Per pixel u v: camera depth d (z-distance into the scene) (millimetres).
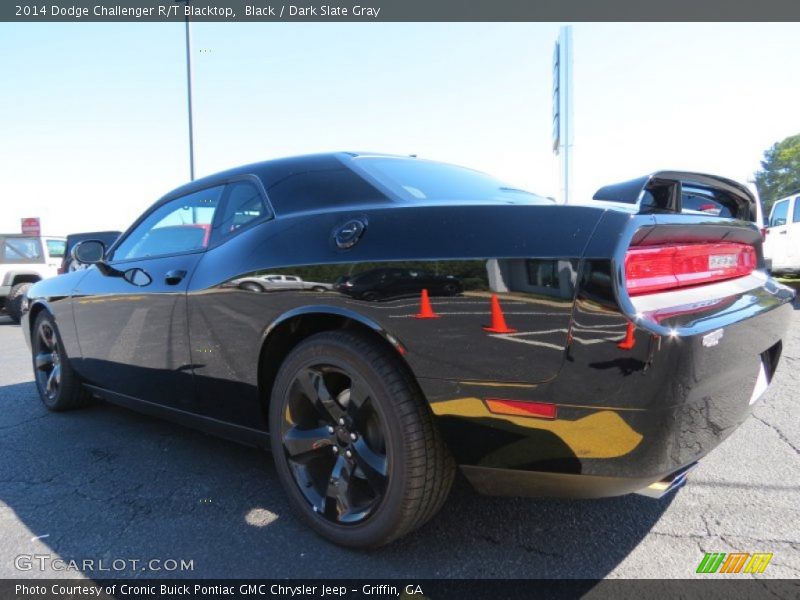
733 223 1963
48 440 3322
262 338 2193
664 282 1642
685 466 1761
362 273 1887
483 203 1864
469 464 1792
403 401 1815
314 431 2129
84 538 2176
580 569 1893
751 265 2207
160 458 2990
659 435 1522
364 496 2039
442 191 2289
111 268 3146
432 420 1840
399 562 1961
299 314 2049
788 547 1987
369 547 1970
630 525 2166
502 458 1731
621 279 1499
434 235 1809
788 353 5219
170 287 2639
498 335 1642
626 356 1479
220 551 2062
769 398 3770
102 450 3131
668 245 1684
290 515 2324
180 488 2605
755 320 1819
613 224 1562
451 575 1878
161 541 2143
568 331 1542
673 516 2223
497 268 1657
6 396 4484
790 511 2234
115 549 2094
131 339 2932
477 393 1689
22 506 2459
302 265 2055
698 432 1647
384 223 1938
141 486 2637
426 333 1752
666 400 1490
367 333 1963
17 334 9109
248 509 2383
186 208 2898
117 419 3738
